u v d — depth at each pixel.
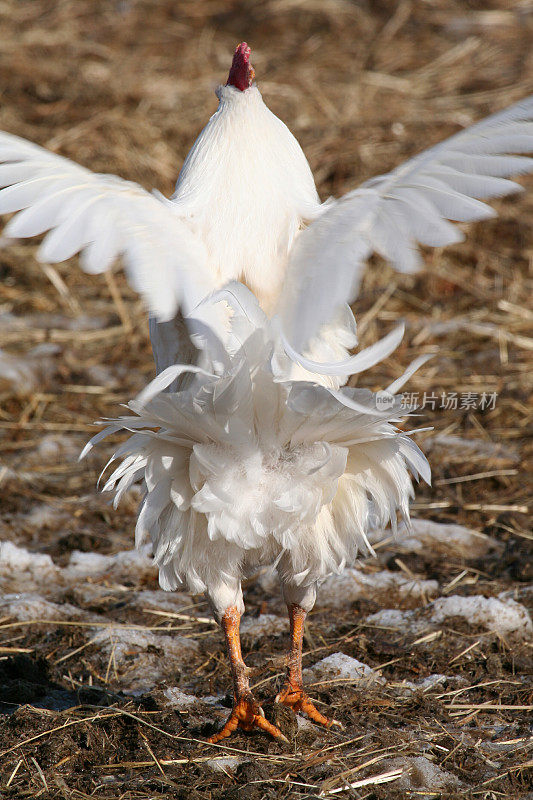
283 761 6.06
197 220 5.67
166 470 5.85
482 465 10.86
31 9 23.69
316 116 19.11
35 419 11.91
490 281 14.84
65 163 5.29
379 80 20.80
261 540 5.77
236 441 5.53
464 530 9.69
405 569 8.94
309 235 5.27
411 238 4.77
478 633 7.88
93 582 8.91
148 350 13.43
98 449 11.37
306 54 21.94
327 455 5.62
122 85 19.80
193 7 24.48
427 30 23.36
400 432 5.87
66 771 6.01
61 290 14.63
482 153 5.14
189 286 5.09
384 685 7.10
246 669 6.21
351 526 6.15
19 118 18.45
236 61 6.22
